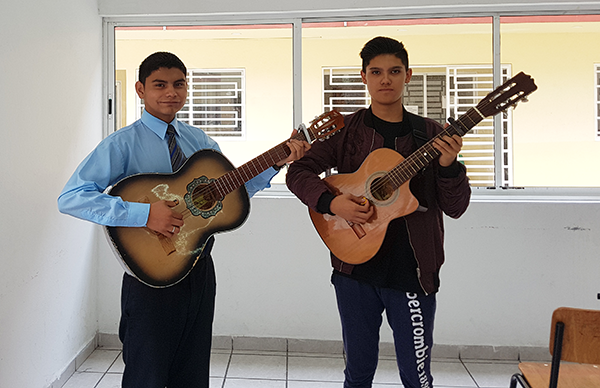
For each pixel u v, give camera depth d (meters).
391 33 3.11
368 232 1.74
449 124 1.70
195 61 3.17
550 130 3.15
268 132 3.18
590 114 3.14
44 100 2.35
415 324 1.72
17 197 2.11
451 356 2.95
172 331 1.68
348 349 1.83
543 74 3.14
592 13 2.99
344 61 3.13
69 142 2.62
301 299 3.02
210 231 1.71
